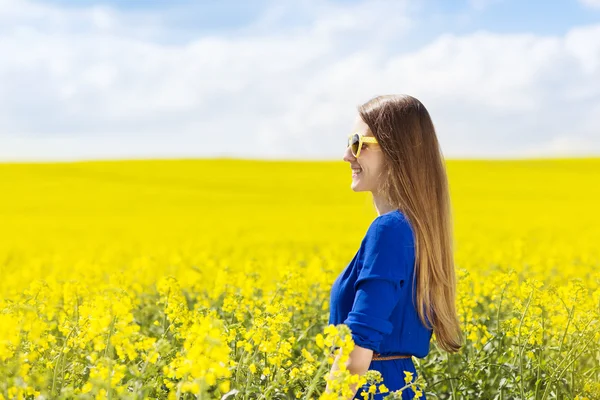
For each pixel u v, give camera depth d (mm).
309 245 18953
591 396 5168
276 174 47938
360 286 3242
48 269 13688
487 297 7680
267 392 4086
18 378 3385
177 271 12625
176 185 42156
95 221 27438
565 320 5703
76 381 4328
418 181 3426
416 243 3352
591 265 13141
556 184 42938
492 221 26250
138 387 3381
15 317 4094
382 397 3373
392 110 3512
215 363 2830
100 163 51406
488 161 56844
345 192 39812
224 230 23734
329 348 3307
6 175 44000
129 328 3367
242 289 7035
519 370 5406
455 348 3596
